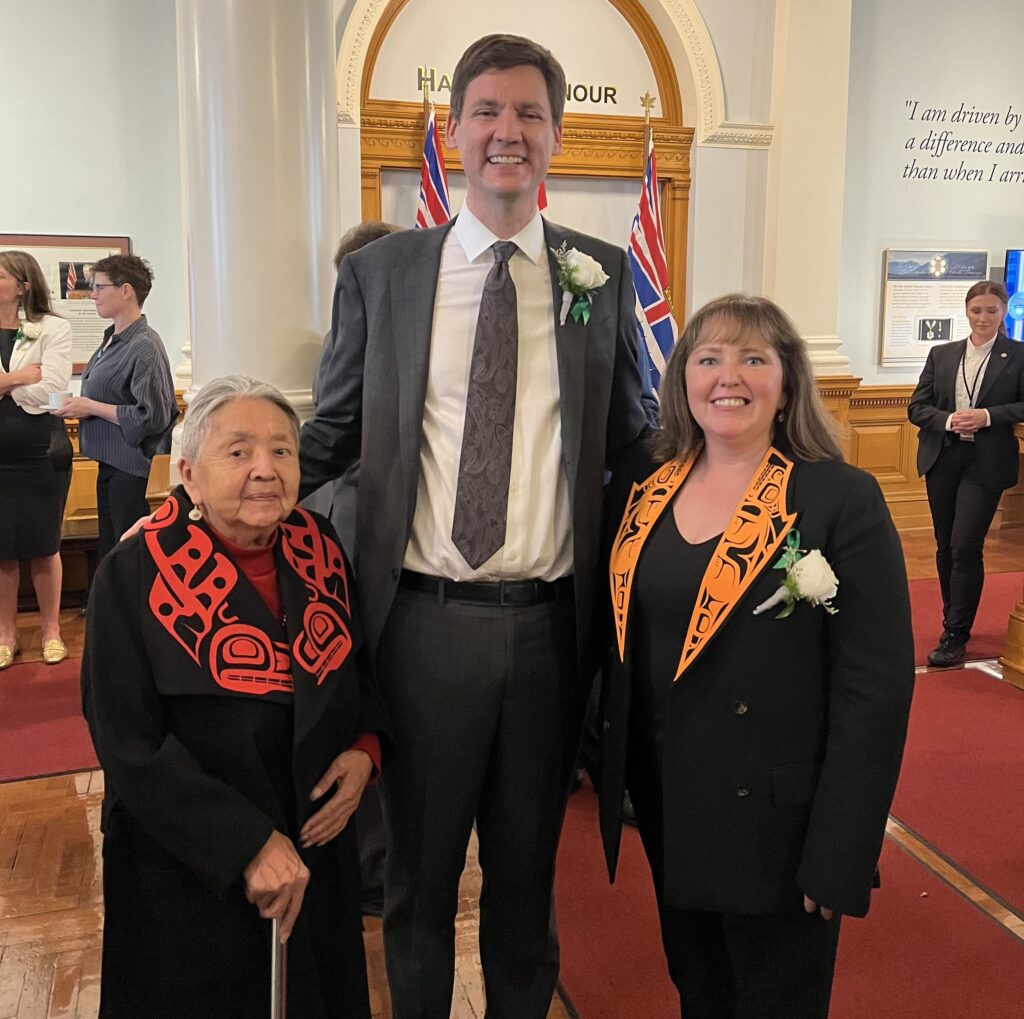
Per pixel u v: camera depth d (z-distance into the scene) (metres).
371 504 1.69
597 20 5.84
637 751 1.63
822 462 1.52
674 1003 2.12
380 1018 2.07
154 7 5.10
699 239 6.04
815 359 6.18
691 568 1.51
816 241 6.11
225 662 1.42
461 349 1.67
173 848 1.38
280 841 1.41
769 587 1.45
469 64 1.62
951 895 2.54
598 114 5.91
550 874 1.79
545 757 1.71
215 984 1.47
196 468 1.46
